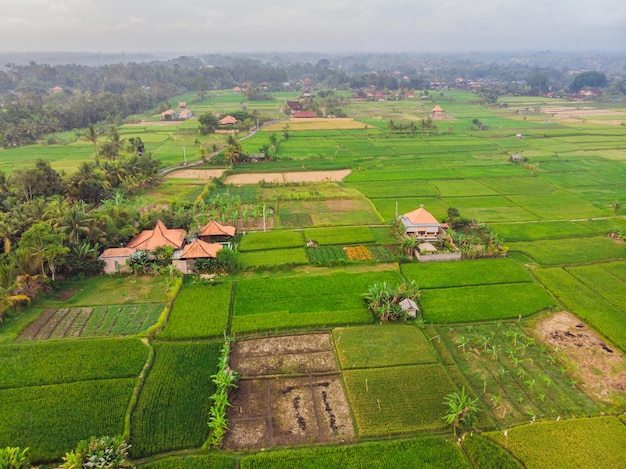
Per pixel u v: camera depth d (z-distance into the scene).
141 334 54.62
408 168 136.25
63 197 95.31
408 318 58.69
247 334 55.47
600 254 77.56
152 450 38.97
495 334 55.62
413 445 39.91
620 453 39.16
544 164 140.75
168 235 77.56
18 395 44.62
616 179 124.81
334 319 57.88
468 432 41.31
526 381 47.41
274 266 72.19
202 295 63.88
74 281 68.25
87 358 50.03
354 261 74.19
